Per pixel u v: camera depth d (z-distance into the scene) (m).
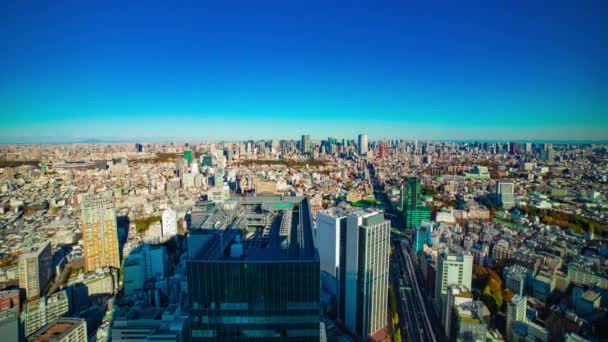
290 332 70.25
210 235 87.31
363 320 167.00
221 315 69.88
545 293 195.38
